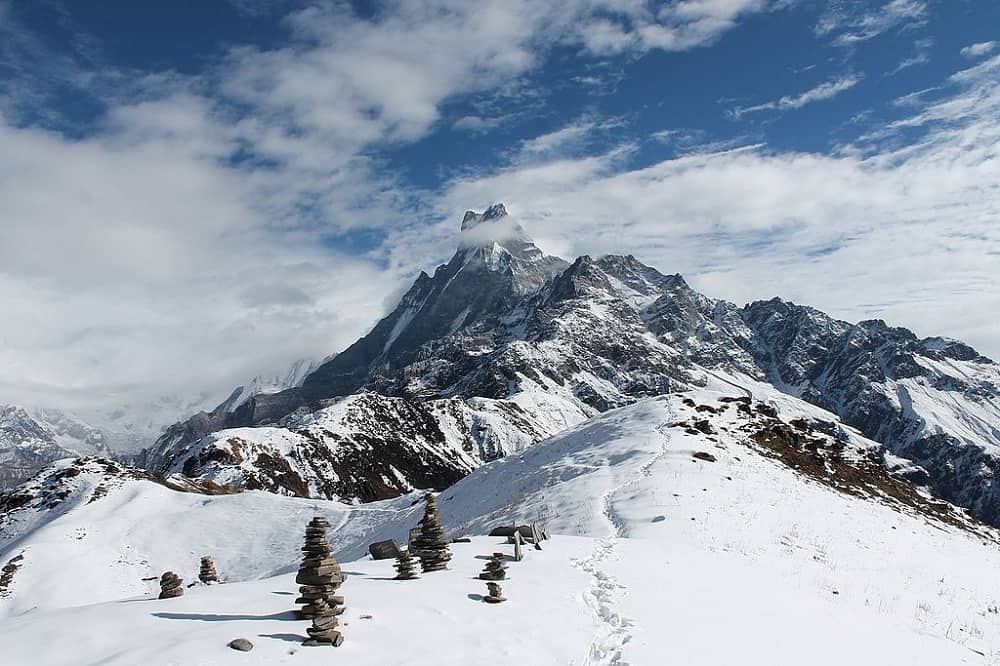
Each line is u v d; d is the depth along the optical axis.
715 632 13.85
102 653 10.34
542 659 11.24
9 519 81.62
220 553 66.88
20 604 57.56
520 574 17.78
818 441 69.62
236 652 10.29
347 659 10.41
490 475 60.72
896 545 34.00
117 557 66.38
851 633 16.30
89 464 92.81
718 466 43.25
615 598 15.71
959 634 20.66
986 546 49.69
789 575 22.75
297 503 76.94
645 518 29.83
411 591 15.05
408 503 68.06
